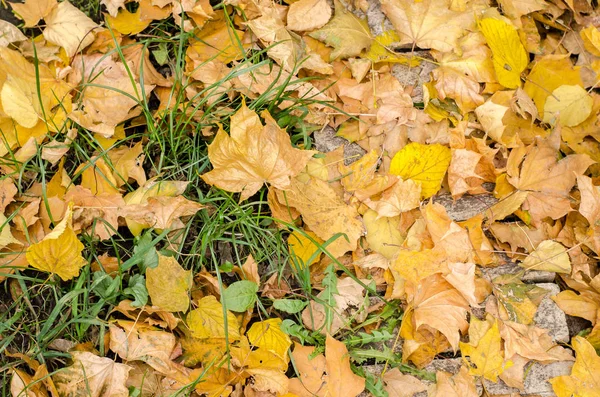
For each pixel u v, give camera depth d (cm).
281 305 113
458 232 117
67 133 116
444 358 117
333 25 123
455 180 120
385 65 125
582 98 124
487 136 123
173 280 112
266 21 122
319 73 124
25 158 116
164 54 122
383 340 117
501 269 120
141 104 117
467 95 124
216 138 112
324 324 116
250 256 115
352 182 120
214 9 124
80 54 119
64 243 108
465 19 123
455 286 115
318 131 123
